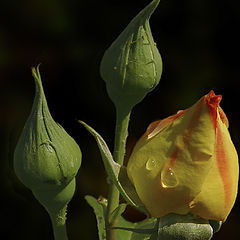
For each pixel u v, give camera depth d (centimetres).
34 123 37
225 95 62
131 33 38
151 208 36
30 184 37
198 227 36
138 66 38
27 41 62
